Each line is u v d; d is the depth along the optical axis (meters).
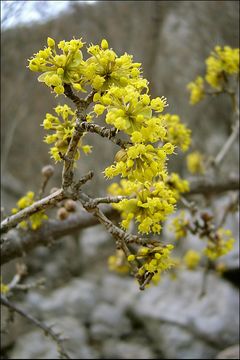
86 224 2.74
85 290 5.03
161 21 4.75
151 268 1.50
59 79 1.33
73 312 4.86
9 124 5.31
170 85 5.06
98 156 5.46
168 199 1.56
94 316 4.82
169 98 5.13
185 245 5.00
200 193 3.48
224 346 4.41
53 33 4.57
